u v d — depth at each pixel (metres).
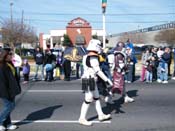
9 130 8.09
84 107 8.55
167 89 14.82
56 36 70.88
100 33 61.03
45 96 12.92
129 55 16.88
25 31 72.69
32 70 24.33
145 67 18.14
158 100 12.02
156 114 9.78
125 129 8.13
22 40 70.88
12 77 7.82
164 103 11.45
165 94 13.35
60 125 8.54
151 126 8.41
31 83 17.33
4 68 7.73
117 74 11.09
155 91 14.18
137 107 10.80
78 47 18.77
